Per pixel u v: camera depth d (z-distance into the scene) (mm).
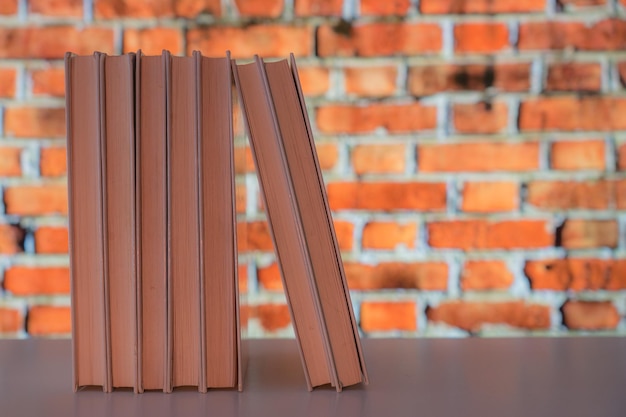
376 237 1268
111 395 647
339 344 670
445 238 1267
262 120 656
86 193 652
